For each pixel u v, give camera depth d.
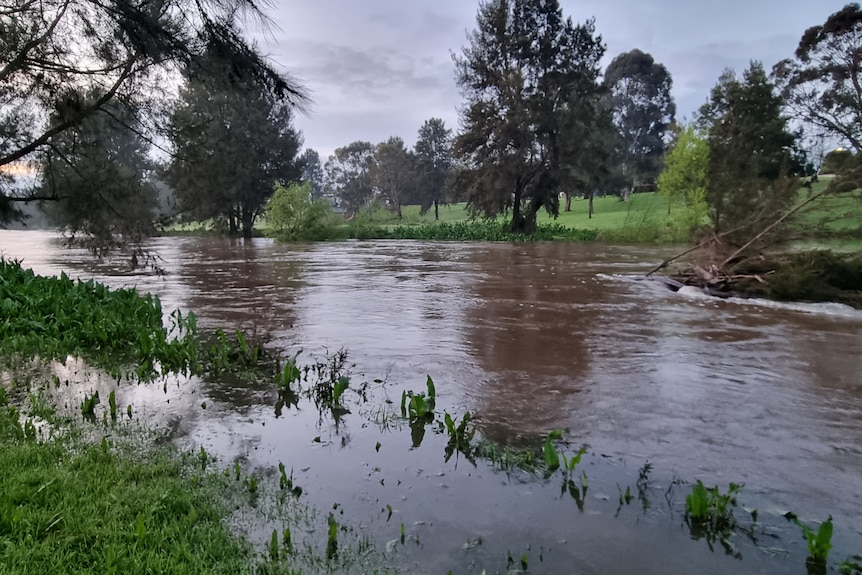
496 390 5.56
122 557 2.55
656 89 77.38
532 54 39.75
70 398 5.06
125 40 8.97
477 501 3.36
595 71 41.38
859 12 34.41
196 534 2.85
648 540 2.99
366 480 3.60
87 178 12.05
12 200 11.78
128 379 5.70
